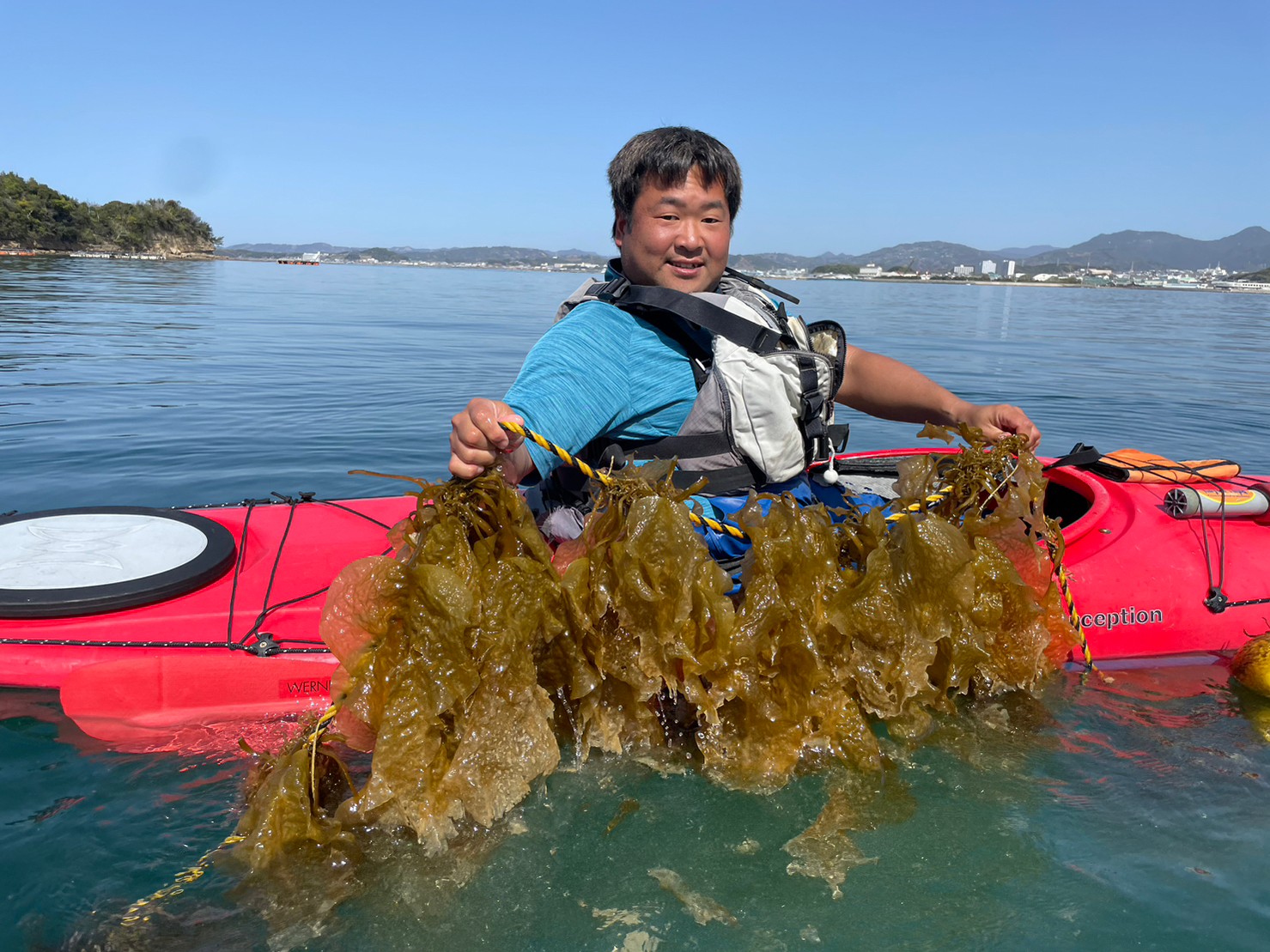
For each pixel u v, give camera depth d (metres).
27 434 5.79
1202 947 1.51
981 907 1.59
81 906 1.58
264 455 5.45
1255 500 2.92
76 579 2.40
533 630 1.81
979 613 2.19
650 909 1.57
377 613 1.72
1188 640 2.69
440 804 1.69
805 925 1.54
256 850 1.65
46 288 22.06
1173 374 10.52
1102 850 1.75
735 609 2.09
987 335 16.84
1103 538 2.85
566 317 2.20
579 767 1.93
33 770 2.03
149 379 8.28
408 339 13.35
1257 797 1.95
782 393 2.15
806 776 1.94
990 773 1.99
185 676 2.26
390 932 1.51
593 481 2.00
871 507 2.44
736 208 2.36
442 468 5.29
